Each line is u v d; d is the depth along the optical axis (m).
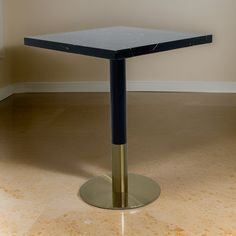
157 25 3.82
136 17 3.82
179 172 2.17
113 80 1.83
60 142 2.64
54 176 2.15
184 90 3.92
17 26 3.84
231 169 2.20
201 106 3.41
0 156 2.42
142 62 3.91
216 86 3.87
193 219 1.72
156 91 3.95
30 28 3.86
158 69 3.91
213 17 3.75
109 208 1.82
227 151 2.45
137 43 1.58
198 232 1.62
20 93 3.98
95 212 1.79
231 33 3.76
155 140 2.65
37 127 2.94
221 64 3.83
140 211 1.79
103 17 3.84
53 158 2.39
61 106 3.49
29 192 1.98
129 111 3.30
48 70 3.97
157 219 1.73
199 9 3.75
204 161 2.31
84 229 1.66
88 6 3.82
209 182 2.05
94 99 3.71
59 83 3.99
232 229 1.64
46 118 3.16
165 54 3.87
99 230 1.65
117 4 3.80
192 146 2.54
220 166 2.24
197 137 2.69
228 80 3.85
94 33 1.93
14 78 3.97
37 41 1.77
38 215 1.77
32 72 3.97
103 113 3.27
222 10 3.72
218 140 2.63
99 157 2.39
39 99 3.74
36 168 2.25
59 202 1.88
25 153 2.46
